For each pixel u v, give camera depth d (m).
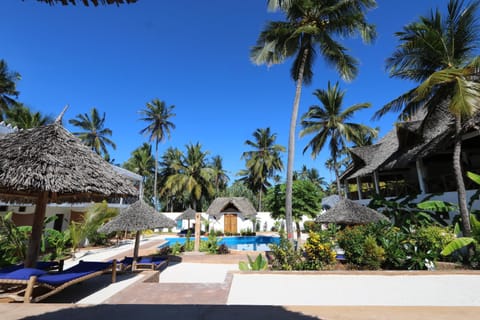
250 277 6.39
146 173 35.59
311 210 13.30
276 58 11.78
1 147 4.64
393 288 5.46
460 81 7.06
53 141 4.80
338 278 6.26
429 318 2.91
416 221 9.87
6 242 7.74
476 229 6.99
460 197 7.50
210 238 14.10
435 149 9.16
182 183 30.47
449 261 7.70
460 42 7.98
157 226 8.07
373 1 10.30
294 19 11.35
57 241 10.52
